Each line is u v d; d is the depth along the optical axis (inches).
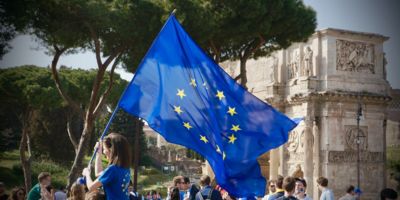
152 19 1317.7
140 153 4379.9
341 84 2498.8
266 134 550.3
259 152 548.1
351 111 2509.8
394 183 2573.8
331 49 2497.5
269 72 2758.4
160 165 4766.2
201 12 1395.2
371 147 2549.2
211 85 553.3
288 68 2664.9
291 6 1604.3
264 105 553.9
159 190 3260.3
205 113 546.3
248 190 537.3
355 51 2546.8
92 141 3617.1
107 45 1423.5
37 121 3479.3
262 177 543.5
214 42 1638.8
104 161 1893.5
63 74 2468.0
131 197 925.8
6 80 2148.1
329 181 2439.7
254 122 552.4
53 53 1550.2
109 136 410.3
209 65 555.5
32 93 2119.8
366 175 2522.1
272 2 1546.5
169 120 532.7
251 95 553.6
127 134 4207.7
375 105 2564.0
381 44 2603.3
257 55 1881.2
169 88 539.8
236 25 1536.7
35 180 2807.6
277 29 1647.4
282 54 2691.9
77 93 2351.1
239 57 1786.4
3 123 2915.8
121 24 1296.8
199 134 539.2
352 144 2501.2
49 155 3501.5
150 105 528.1
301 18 1669.5
